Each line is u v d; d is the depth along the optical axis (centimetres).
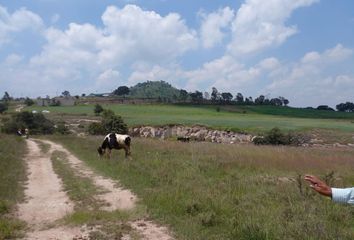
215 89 18088
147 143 3291
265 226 835
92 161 2258
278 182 1367
